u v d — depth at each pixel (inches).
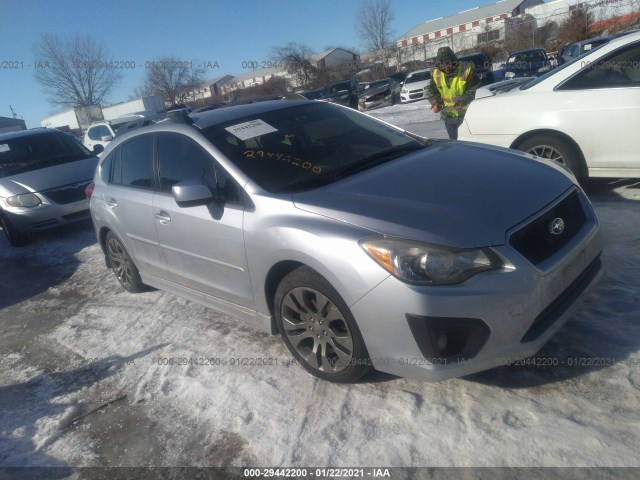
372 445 99.8
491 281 95.0
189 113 167.6
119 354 153.9
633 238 160.2
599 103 182.2
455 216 101.6
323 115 159.2
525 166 125.0
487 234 97.9
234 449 106.3
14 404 138.5
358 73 1378.0
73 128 1397.6
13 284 243.8
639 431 91.2
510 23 1295.5
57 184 297.3
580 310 127.6
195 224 136.6
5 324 197.6
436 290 94.3
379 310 98.9
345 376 114.0
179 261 150.9
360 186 118.3
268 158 133.6
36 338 178.2
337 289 104.4
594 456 88.0
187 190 124.3
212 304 147.7
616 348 112.2
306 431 106.9
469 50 1242.6
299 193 119.7
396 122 561.3
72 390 139.9
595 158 187.2
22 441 121.3
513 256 97.5
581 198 121.6
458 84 258.5
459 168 124.3
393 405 108.8
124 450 112.7
